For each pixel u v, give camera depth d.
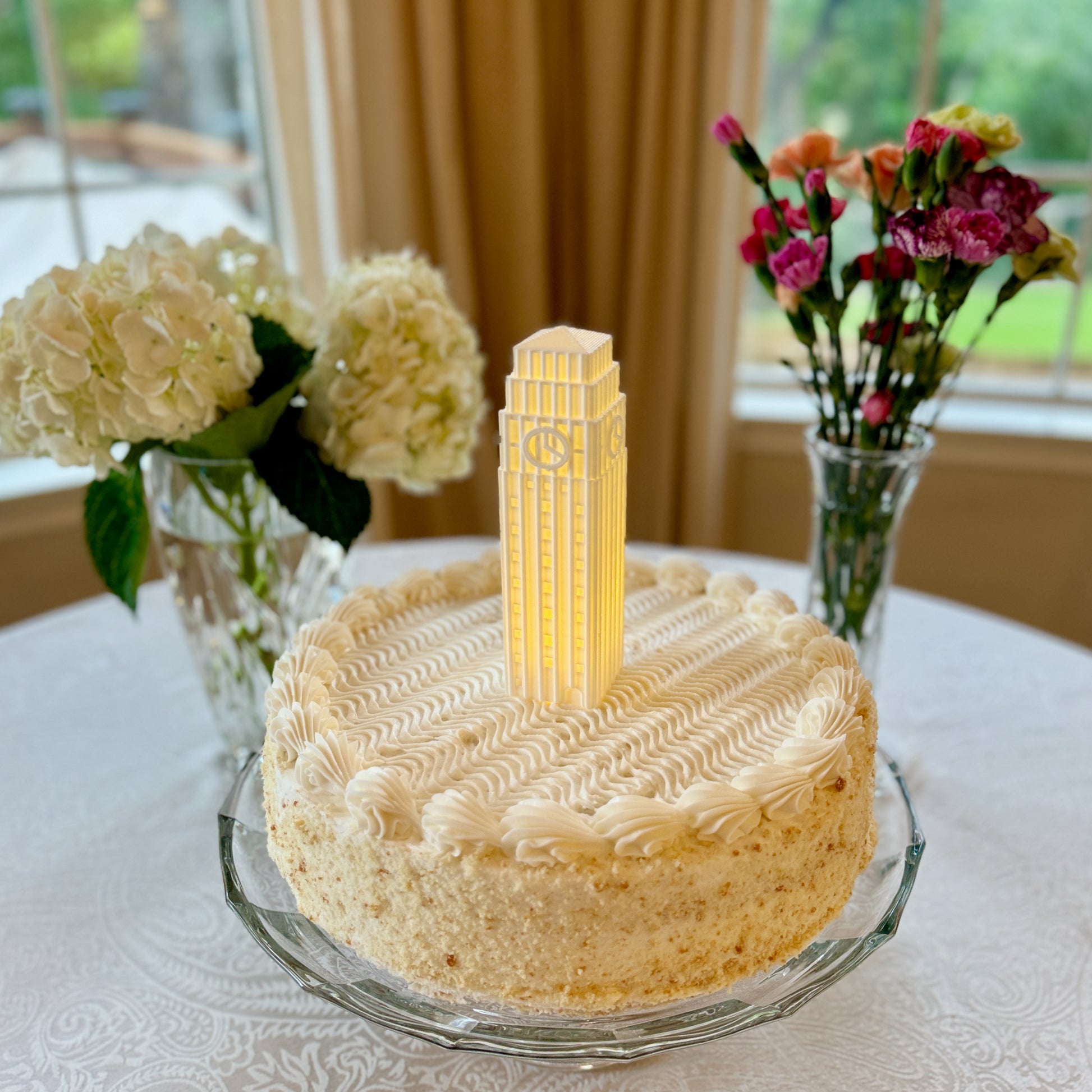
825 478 0.57
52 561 1.02
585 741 0.46
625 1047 0.39
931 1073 0.43
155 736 0.64
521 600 0.46
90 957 0.49
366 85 0.97
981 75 1.05
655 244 1.00
